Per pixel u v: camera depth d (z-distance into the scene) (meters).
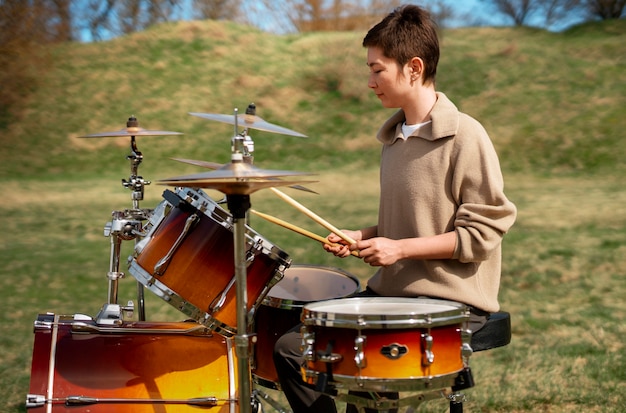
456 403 2.26
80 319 2.64
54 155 17.94
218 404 2.51
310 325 2.12
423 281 2.44
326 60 22.61
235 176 2.01
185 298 2.43
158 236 2.48
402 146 2.54
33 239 9.45
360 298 2.34
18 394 3.70
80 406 2.40
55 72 21.86
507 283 6.74
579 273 7.11
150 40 24.00
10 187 14.92
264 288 2.46
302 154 18.05
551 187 14.17
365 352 2.02
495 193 2.36
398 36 2.50
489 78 20.81
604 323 5.25
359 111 20.06
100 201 13.16
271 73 22.31
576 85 20.14
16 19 22.34
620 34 23.97
